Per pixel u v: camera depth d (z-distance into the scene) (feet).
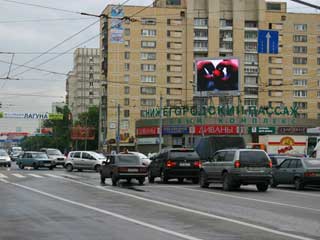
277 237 37.19
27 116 277.23
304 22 366.02
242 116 270.46
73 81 554.46
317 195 74.13
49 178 111.65
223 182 82.58
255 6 359.46
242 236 37.50
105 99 359.66
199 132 270.46
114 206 57.21
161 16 354.95
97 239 36.06
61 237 36.88
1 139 542.98
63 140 435.12
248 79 358.43
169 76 356.18
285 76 363.15
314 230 40.52
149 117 299.17
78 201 62.59
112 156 95.81
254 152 81.66
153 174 102.17
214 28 354.95
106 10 301.22
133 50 353.51
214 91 212.23
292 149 204.13
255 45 357.82
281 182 90.84
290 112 277.23
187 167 96.94
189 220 45.93
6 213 50.65
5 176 118.83
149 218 47.19
